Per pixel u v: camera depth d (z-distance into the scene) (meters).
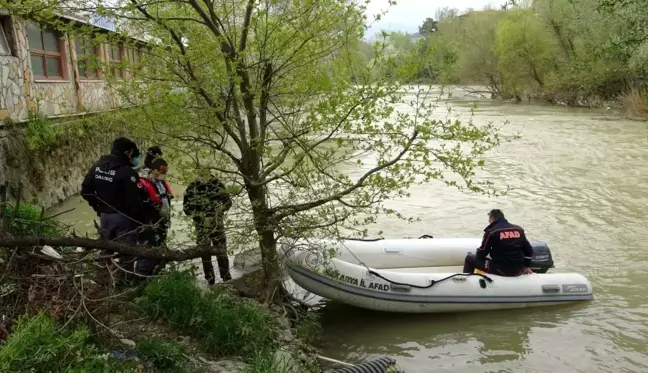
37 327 3.22
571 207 10.27
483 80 42.53
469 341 5.51
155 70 4.84
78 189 11.48
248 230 5.27
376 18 4.62
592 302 6.26
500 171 13.73
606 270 7.17
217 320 4.48
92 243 4.15
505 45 36.00
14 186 8.78
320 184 5.32
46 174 10.09
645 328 5.64
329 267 5.83
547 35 34.66
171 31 4.66
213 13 4.77
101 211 5.12
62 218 9.63
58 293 3.73
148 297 4.60
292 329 5.37
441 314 6.11
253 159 5.26
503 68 37.47
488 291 6.09
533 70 36.16
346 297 5.91
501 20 39.69
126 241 4.99
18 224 4.61
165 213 5.23
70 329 3.65
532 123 23.81
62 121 11.30
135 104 4.82
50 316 3.61
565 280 6.31
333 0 4.64
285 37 4.83
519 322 5.87
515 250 6.28
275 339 4.82
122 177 4.97
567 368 4.97
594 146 17.12
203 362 4.16
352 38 4.73
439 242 7.15
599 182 12.26
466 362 5.11
